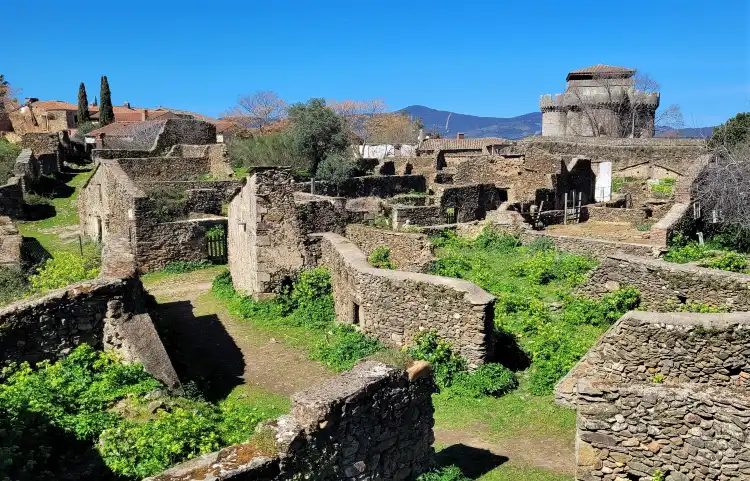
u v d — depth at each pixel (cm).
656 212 3156
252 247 1909
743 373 889
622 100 7119
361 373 773
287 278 1898
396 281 1401
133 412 898
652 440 779
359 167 5091
